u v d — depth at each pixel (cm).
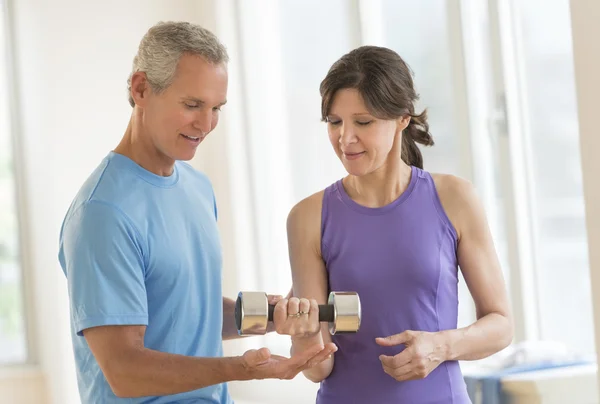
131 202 254
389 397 260
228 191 784
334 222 271
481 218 271
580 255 481
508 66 521
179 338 261
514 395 332
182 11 817
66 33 780
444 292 266
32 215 777
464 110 542
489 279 268
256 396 738
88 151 782
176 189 270
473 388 341
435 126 568
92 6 788
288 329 241
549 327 504
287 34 725
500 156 526
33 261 777
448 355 252
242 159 775
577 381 335
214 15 795
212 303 273
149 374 237
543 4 497
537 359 356
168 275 258
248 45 764
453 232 270
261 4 750
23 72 779
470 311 546
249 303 236
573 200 485
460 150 548
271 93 747
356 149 253
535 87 507
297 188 727
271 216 755
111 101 790
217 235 280
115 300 243
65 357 766
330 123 259
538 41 503
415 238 265
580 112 203
